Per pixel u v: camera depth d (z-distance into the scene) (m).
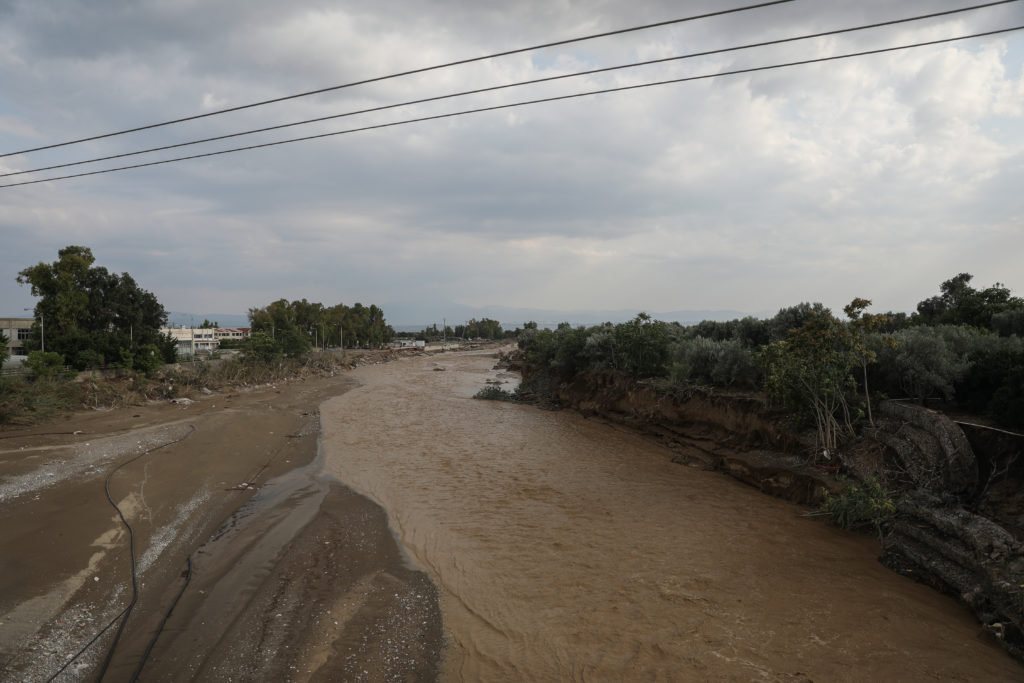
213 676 6.57
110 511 11.95
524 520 12.39
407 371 65.88
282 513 12.96
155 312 44.00
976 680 6.18
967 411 11.98
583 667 6.71
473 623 7.91
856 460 12.69
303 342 60.34
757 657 6.75
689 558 10.09
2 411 20.77
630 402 25.47
